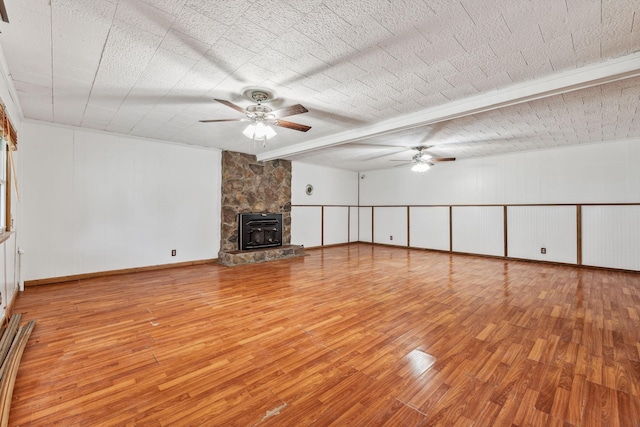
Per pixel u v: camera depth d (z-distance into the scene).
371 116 3.74
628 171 4.97
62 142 4.18
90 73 2.58
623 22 1.86
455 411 1.62
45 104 3.35
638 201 4.90
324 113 3.61
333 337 2.52
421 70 2.53
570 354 2.22
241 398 1.72
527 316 2.99
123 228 4.75
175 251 5.33
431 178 7.52
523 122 3.99
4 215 2.96
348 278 4.56
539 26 1.92
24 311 3.06
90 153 4.42
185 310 3.13
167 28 1.95
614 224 5.10
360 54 2.27
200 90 2.94
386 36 2.04
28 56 2.30
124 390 1.78
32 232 3.96
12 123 2.99
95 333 2.55
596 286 4.12
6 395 1.63
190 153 5.49
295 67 2.48
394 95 3.06
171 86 2.85
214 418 1.56
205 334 2.55
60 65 2.44
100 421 1.52
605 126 4.19
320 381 1.89
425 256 6.68
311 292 3.81
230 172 5.96
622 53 2.24
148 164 4.99
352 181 9.06
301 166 7.54
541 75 2.61
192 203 5.54
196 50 2.22
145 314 3.01
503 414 1.59
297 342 2.42
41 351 2.23
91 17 1.84
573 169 5.49
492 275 4.78
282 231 6.96
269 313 3.06
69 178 4.24
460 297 3.62
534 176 5.93
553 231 5.71
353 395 1.75
